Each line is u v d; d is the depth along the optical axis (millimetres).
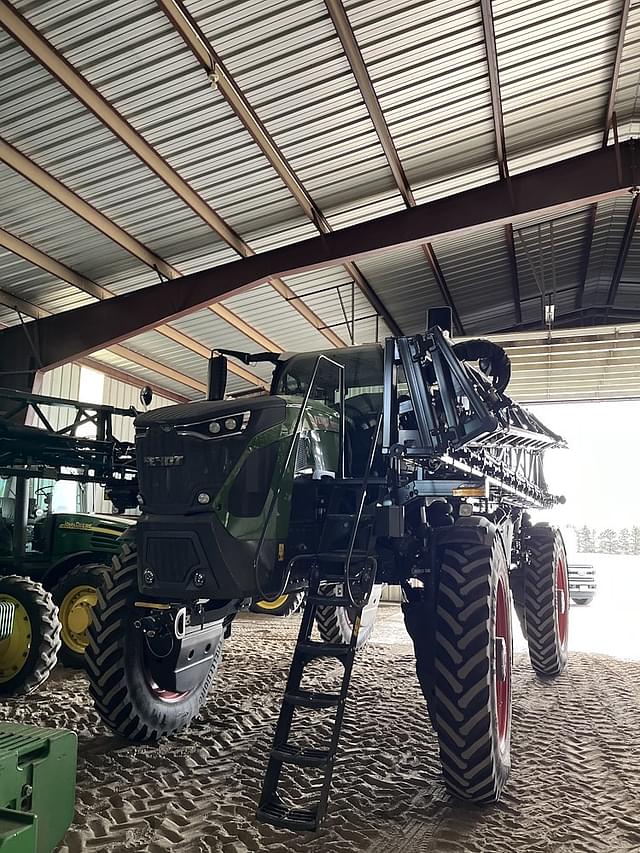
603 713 4625
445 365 3643
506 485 4777
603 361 12320
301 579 3488
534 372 13016
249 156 6906
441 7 5562
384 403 3576
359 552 3268
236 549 3068
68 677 5629
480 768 2947
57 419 11227
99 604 3738
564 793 3201
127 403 13023
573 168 7805
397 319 12336
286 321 11336
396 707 4703
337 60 5887
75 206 7250
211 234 8211
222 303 10305
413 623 3428
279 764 2889
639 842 2697
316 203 7984
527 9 5840
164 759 3523
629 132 8078
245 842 2623
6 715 4359
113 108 6051
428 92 6516
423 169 7797
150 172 6918
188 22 5309
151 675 3818
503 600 3578
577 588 12367
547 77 6781
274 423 3273
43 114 6020
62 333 9227
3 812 1455
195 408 3287
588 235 11023
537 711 4676
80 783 3172
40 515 6590
